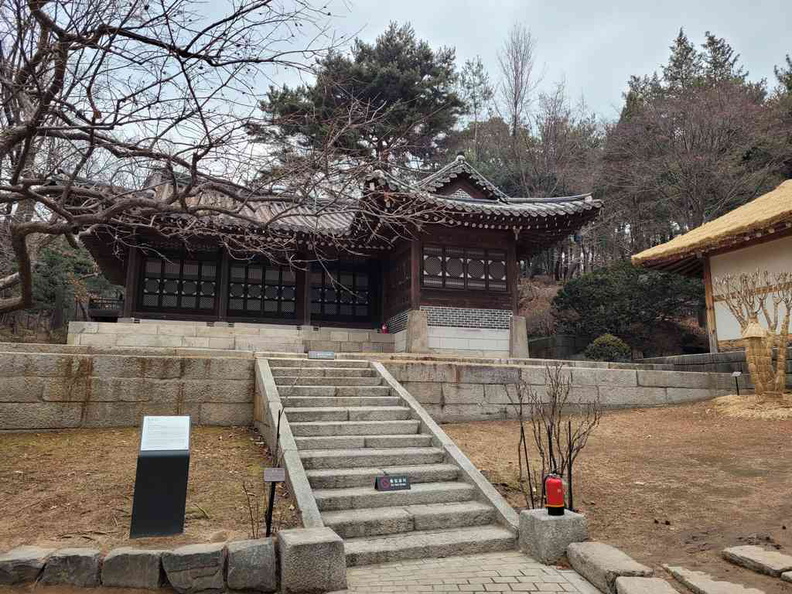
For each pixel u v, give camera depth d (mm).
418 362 10867
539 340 24938
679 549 5180
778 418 10219
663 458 8281
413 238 17734
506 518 5961
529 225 17531
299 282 20047
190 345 17234
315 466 6941
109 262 20078
